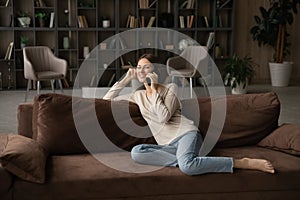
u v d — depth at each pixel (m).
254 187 2.47
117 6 7.95
